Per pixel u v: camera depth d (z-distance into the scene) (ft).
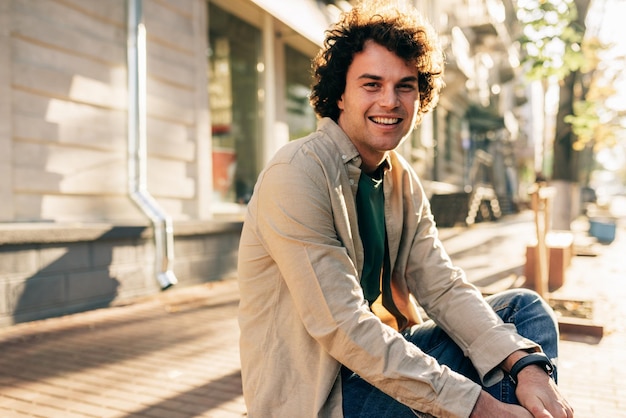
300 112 36.55
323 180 5.09
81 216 20.07
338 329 4.84
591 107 33.09
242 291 5.50
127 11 21.75
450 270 6.19
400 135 5.56
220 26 28.89
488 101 93.76
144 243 20.95
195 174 26.14
